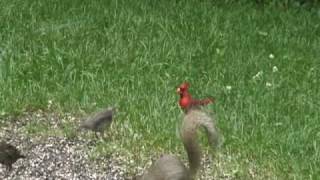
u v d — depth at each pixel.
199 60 16.61
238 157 12.96
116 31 17.62
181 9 19.72
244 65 16.45
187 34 17.91
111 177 12.45
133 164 12.81
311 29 19.55
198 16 19.34
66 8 18.92
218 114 13.93
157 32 17.89
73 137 13.59
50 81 15.21
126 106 14.30
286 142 13.19
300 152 13.05
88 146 13.34
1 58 15.90
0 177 12.30
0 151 12.25
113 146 13.22
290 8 21.33
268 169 12.68
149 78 15.46
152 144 13.24
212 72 15.99
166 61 16.38
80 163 12.83
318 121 14.03
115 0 19.70
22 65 15.67
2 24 17.59
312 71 16.52
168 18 18.92
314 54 17.73
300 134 13.42
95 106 14.43
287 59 17.00
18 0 19.05
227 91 14.98
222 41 17.69
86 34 17.36
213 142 10.27
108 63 16.06
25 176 12.38
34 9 18.61
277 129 13.70
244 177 12.52
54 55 16.09
